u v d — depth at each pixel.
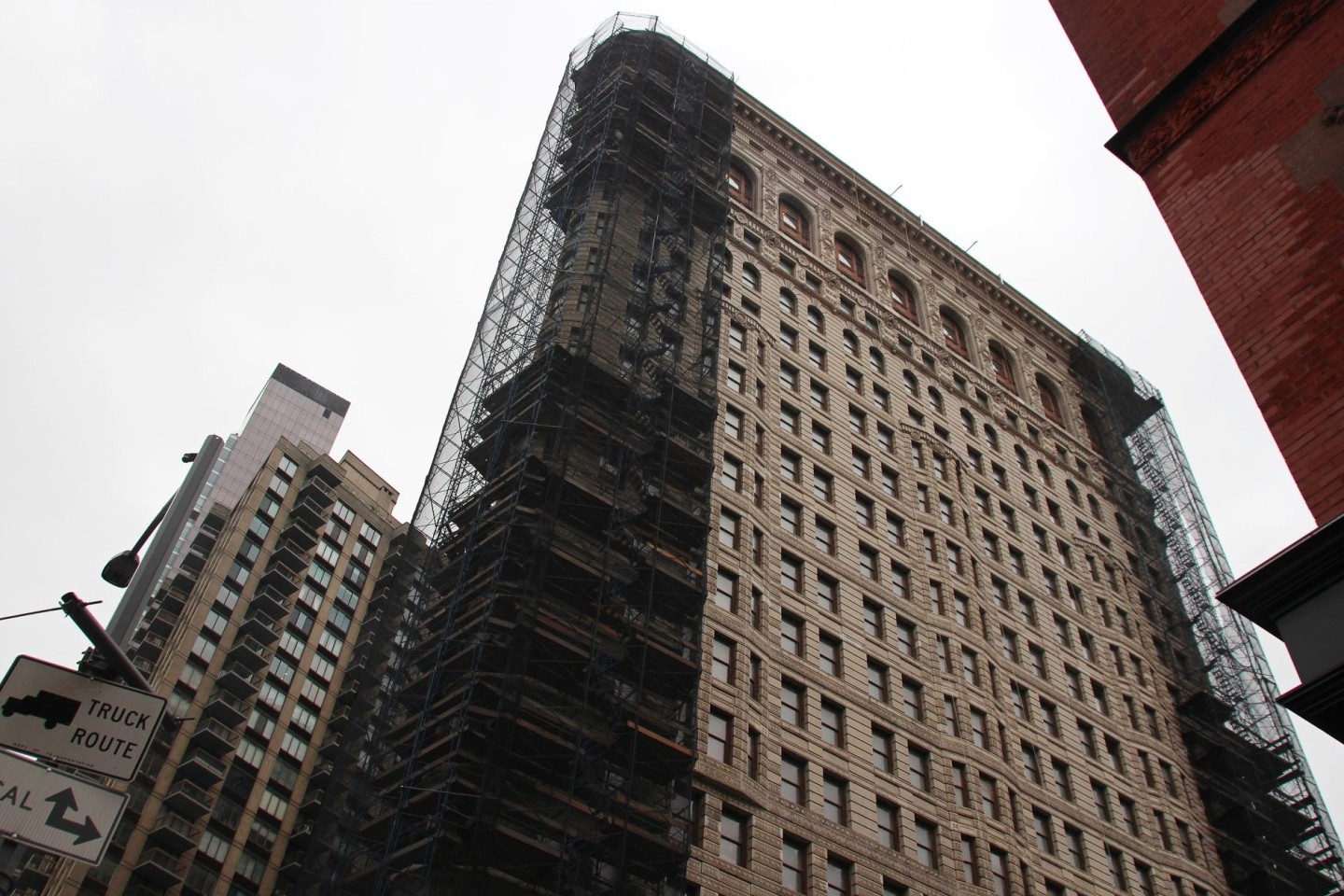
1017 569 70.88
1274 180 17.80
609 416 51.44
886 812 49.44
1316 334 16.31
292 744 88.62
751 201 78.06
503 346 57.94
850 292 77.38
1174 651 77.62
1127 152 20.64
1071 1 22.80
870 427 68.00
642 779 42.03
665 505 48.88
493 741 37.81
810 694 50.81
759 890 42.22
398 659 45.06
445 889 36.34
